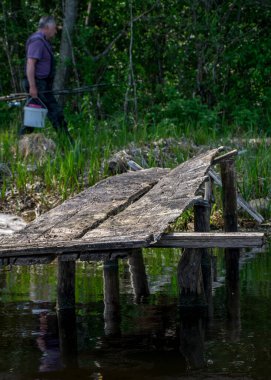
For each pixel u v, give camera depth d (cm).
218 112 1980
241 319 697
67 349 615
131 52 2175
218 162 1088
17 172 1422
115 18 2292
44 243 637
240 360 573
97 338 646
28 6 2291
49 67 1542
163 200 800
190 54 2219
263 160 1430
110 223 719
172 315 721
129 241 602
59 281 752
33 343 634
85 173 1420
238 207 1307
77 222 741
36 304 771
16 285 859
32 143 1501
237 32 2177
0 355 602
